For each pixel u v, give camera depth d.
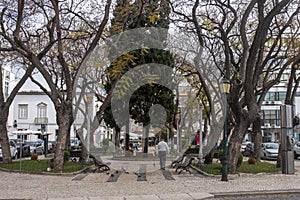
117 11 18.83
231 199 12.40
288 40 24.06
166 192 13.28
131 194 12.86
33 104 62.19
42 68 19.70
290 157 19.66
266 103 62.78
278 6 17.61
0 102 23.23
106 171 20.12
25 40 25.56
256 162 25.78
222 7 21.44
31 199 11.91
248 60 18.62
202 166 21.72
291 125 20.12
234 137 19.42
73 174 18.81
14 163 23.50
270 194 13.30
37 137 60.66
